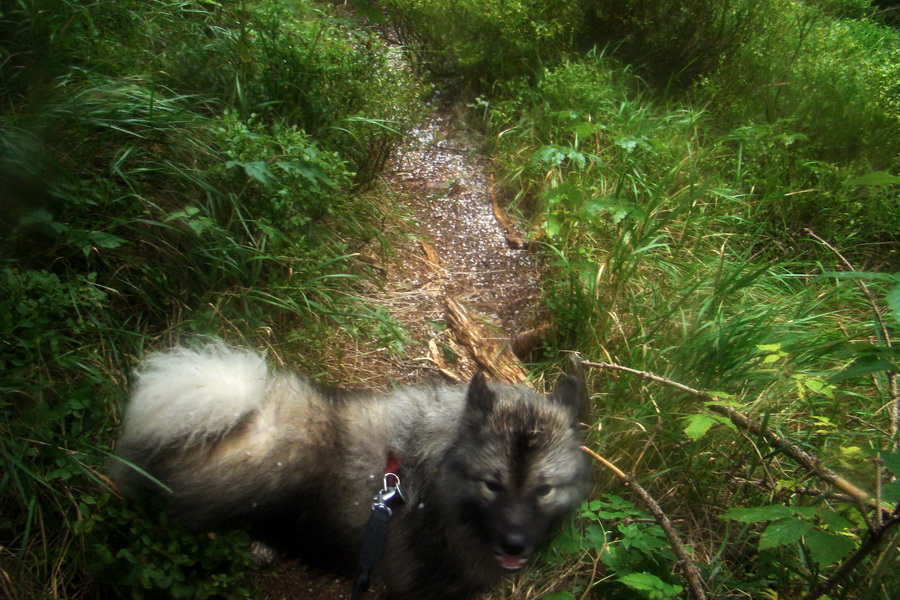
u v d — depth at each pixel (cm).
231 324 136
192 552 102
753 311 153
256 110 166
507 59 248
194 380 105
